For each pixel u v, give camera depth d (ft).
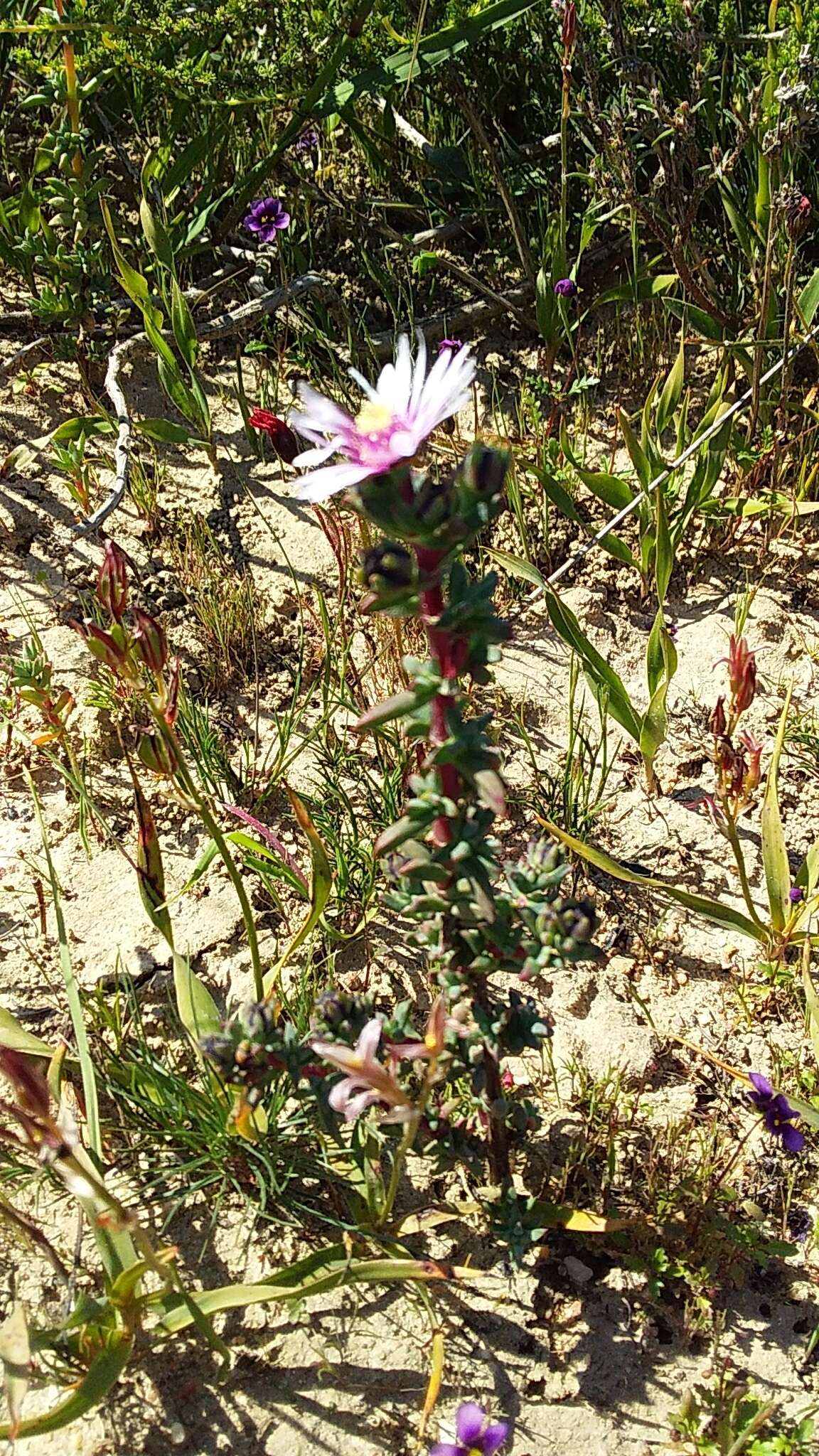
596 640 1.03
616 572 1.07
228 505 1.10
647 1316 0.68
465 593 0.54
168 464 1.14
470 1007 0.63
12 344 1.21
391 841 0.58
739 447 1.08
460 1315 0.68
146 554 1.06
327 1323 0.67
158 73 1.15
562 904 0.61
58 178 1.24
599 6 1.08
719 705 0.77
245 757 0.94
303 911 0.85
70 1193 0.71
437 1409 0.65
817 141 1.20
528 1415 0.65
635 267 1.12
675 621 1.05
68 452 1.02
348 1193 0.71
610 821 0.92
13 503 1.07
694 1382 0.66
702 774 0.95
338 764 0.91
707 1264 0.70
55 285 1.17
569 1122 0.75
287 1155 0.71
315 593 1.04
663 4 1.19
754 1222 0.71
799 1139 0.69
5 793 0.91
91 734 0.93
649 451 0.99
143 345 1.20
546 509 1.06
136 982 0.81
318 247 1.31
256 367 1.22
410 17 1.24
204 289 1.26
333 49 1.16
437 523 0.50
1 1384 0.63
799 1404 0.66
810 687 1.00
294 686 0.97
